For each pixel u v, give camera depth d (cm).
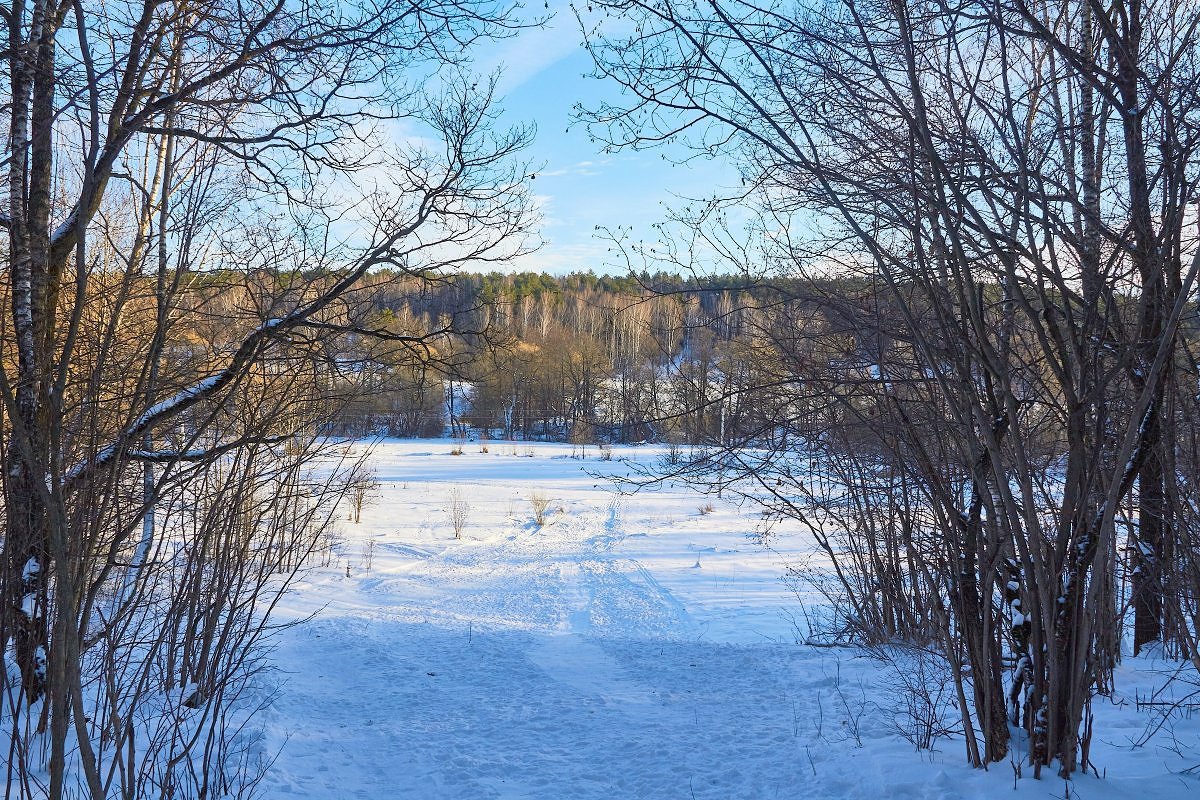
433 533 2306
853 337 518
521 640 1097
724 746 609
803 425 613
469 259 589
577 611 1378
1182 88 388
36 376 452
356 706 746
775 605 1427
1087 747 437
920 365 468
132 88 483
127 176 471
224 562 676
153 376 497
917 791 450
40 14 485
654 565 1859
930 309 483
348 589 1502
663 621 1301
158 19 497
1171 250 410
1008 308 469
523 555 2023
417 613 1297
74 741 532
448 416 4959
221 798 499
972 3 384
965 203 399
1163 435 477
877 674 812
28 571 493
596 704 755
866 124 435
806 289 542
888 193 428
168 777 459
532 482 3569
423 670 897
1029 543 455
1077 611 425
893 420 489
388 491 3209
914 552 553
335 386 703
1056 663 426
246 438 533
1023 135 450
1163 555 544
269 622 1099
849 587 1007
